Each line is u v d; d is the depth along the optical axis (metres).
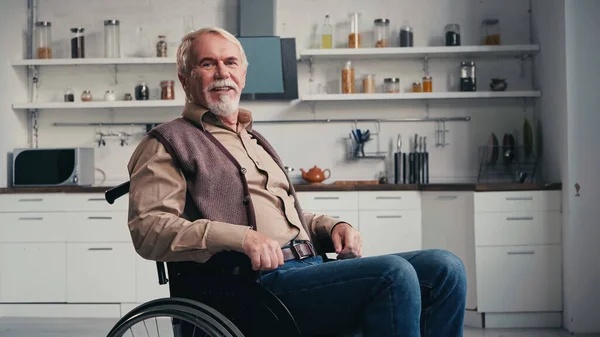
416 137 4.98
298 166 5.10
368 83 4.93
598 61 4.11
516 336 3.96
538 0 4.77
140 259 4.56
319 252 2.02
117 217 4.57
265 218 1.80
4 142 4.83
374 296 1.54
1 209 4.62
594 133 4.11
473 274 4.22
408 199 4.46
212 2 5.14
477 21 5.04
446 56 4.99
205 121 1.91
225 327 1.54
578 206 4.10
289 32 5.10
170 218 1.62
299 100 5.09
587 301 4.08
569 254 4.10
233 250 1.58
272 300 1.57
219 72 1.89
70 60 4.90
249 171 1.86
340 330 1.67
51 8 5.19
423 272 1.70
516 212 4.21
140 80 5.08
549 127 4.52
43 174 4.70
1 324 4.35
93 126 5.20
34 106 4.93
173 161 1.73
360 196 4.49
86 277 4.57
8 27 4.92
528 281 4.20
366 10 5.08
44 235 4.60
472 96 4.75
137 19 5.17
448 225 4.32
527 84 4.98
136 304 4.56
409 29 4.89
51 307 4.60
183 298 1.62
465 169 5.02
